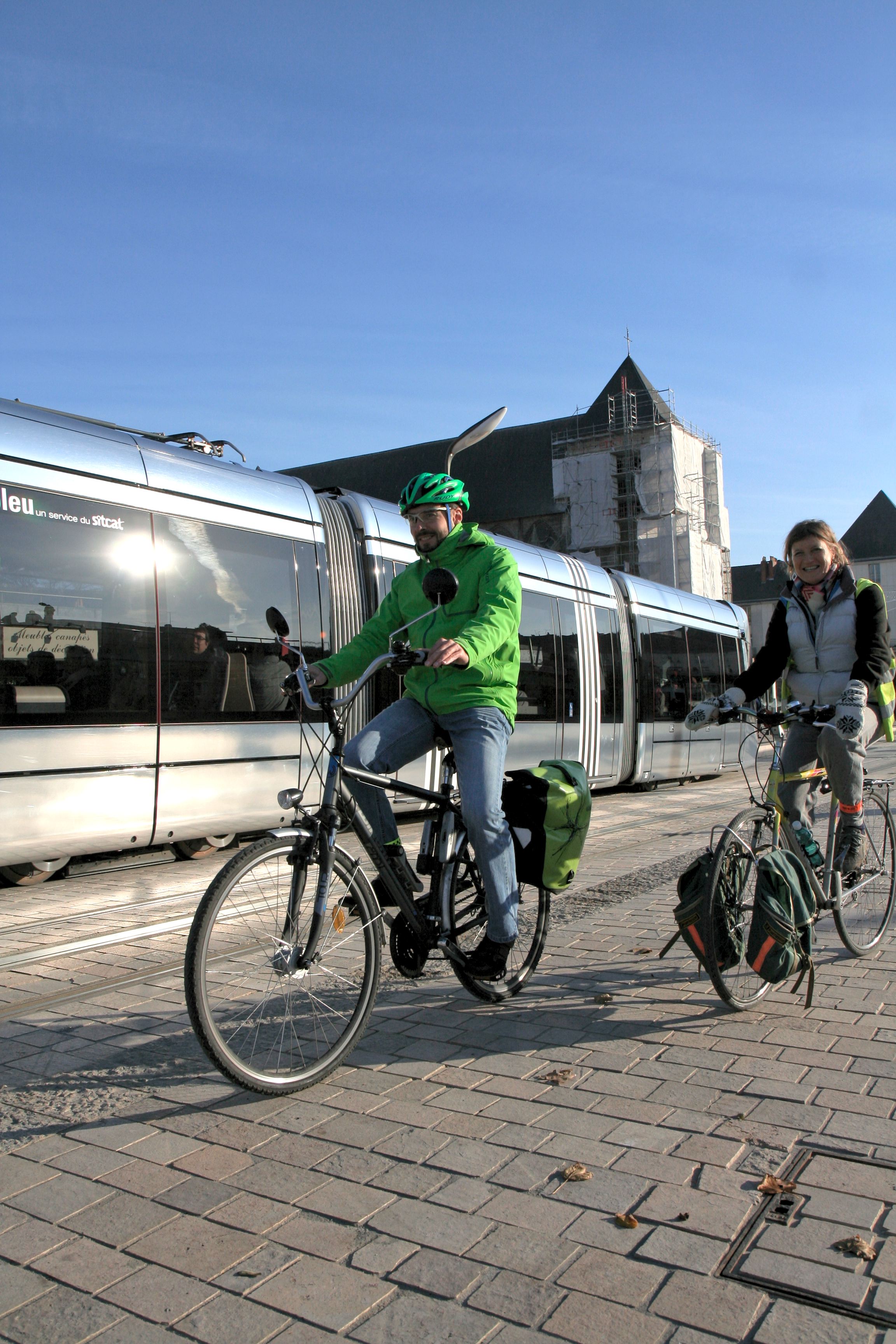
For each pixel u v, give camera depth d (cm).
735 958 385
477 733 366
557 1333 201
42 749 661
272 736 820
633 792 1533
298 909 325
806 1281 216
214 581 793
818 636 424
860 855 441
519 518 8650
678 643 1625
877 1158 271
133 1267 226
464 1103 314
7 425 674
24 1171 273
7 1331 205
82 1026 394
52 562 678
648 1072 335
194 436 856
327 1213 248
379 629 386
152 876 763
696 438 8338
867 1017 386
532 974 451
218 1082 334
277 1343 200
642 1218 243
